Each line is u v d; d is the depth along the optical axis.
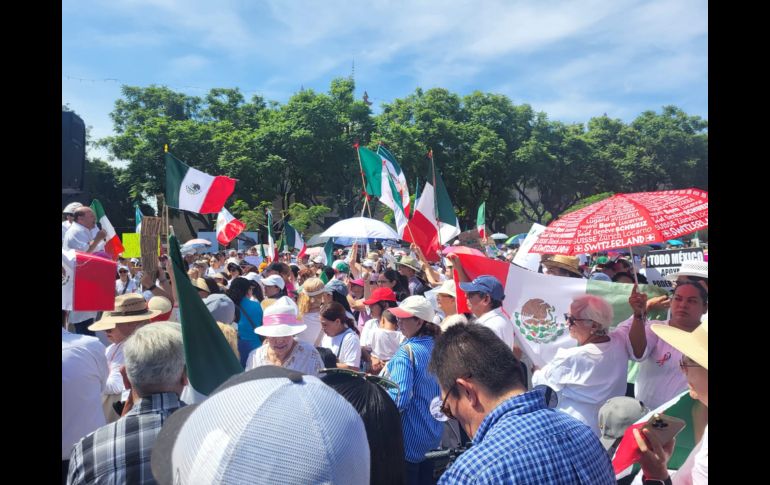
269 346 4.25
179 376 2.41
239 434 1.18
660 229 3.28
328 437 1.24
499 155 46.31
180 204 7.12
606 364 3.25
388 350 5.42
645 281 6.04
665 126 55.50
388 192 9.77
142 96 47.19
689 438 2.40
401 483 2.31
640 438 2.15
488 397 1.96
